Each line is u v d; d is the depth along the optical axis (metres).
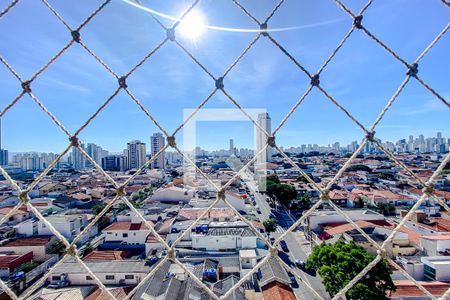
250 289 12.68
